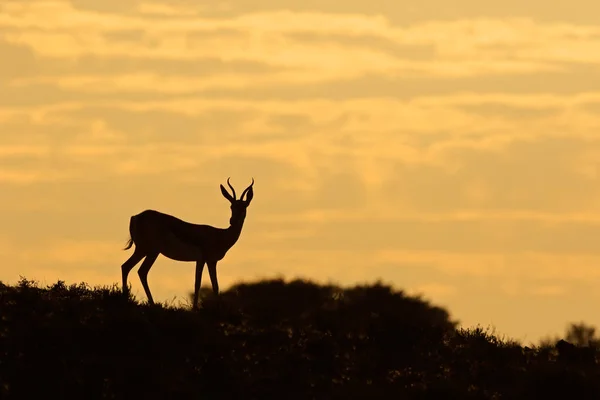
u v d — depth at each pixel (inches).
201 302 4023.1
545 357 3976.4
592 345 4453.7
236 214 4303.6
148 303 4005.9
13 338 3698.3
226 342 3796.8
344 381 3742.6
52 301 3892.7
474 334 4074.8
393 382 3759.8
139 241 4244.6
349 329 3991.1
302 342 3858.3
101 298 3932.1
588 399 3735.2
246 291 4569.4
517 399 3735.2
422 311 4749.0
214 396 3644.2
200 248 4254.4
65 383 3604.8
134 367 3659.0
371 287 4837.6
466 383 3784.5
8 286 3981.3
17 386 3582.7
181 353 3742.6
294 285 4658.0
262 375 3715.6
